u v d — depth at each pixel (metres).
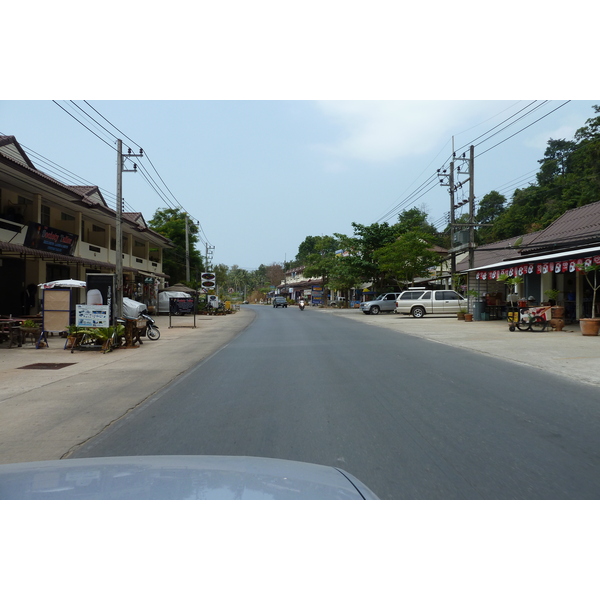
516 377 8.21
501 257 27.78
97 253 26.00
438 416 5.79
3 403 7.28
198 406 6.74
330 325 23.25
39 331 15.05
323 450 4.62
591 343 12.75
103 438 5.34
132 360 12.12
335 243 62.50
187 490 1.73
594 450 4.48
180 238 46.78
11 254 18.78
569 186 40.47
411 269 34.16
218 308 42.19
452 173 28.58
